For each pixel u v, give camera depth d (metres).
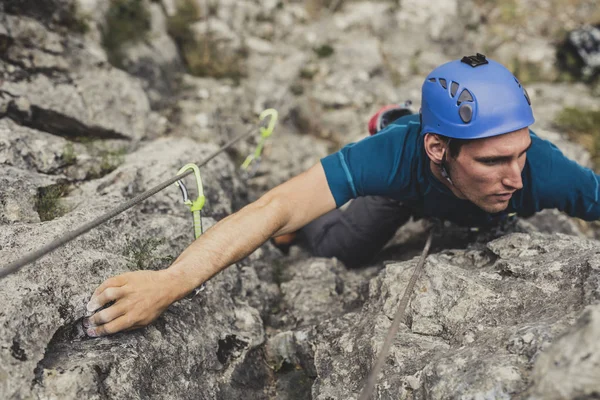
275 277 3.18
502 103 2.02
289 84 5.25
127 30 4.64
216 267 2.06
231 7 5.56
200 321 2.26
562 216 3.83
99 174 3.00
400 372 1.91
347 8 6.05
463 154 2.10
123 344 1.89
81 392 1.69
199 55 5.21
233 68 5.27
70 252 2.03
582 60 6.24
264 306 2.79
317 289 2.95
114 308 1.84
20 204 2.37
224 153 3.65
